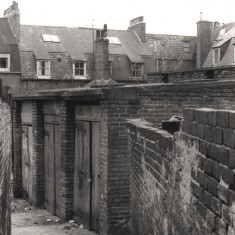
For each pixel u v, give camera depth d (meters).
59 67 38.94
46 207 13.09
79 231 10.10
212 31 43.66
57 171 12.08
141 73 41.56
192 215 3.49
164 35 45.59
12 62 37.09
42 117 13.26
